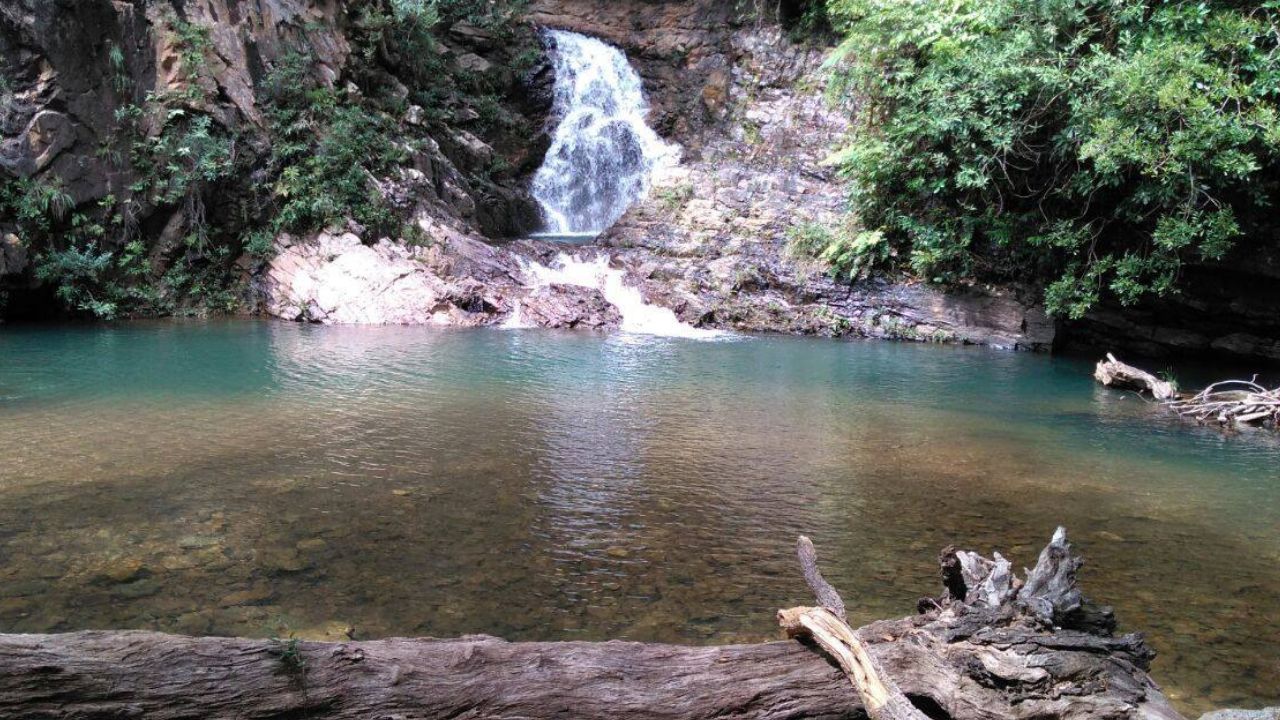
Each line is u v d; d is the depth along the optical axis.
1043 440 7.89
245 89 15.58
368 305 14.74
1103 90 12.23
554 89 22.22
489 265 15.83
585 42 23.03
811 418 8.51
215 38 15.30
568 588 4.11
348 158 15.71
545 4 24.34
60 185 13.66
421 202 16.25
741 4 22.33
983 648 2.80
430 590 4.03
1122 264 12.90
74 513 4.95
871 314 15.52
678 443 7.25
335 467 6.11
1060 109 13.44
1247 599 4.24
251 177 15.52
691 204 18.30
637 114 21.91
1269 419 8.83
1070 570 3.11
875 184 16.02
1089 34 12.98
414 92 19.28
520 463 6.41
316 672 2.43
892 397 9.84
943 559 3.19
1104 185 13.07
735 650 2.79
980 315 15.04
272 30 16.14
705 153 20.56
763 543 4.85
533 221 20.33
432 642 2.66
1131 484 6.43
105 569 4.14
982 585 3.14
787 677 2.70
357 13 18.25
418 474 6.00
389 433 7.21
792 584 4.25
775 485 6.07
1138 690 2.72
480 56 21.84
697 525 5.13
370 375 9.97
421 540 4.70
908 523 5.30
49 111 13.52
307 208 15.36
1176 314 14.19
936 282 15.46
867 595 4.13
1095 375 11.50
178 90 14.96
